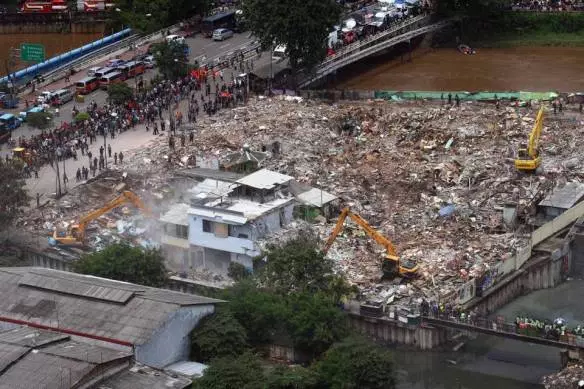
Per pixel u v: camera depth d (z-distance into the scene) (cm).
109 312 19050
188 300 19375
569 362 19538
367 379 17938
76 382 17100
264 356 19862
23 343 18188
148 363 18450
